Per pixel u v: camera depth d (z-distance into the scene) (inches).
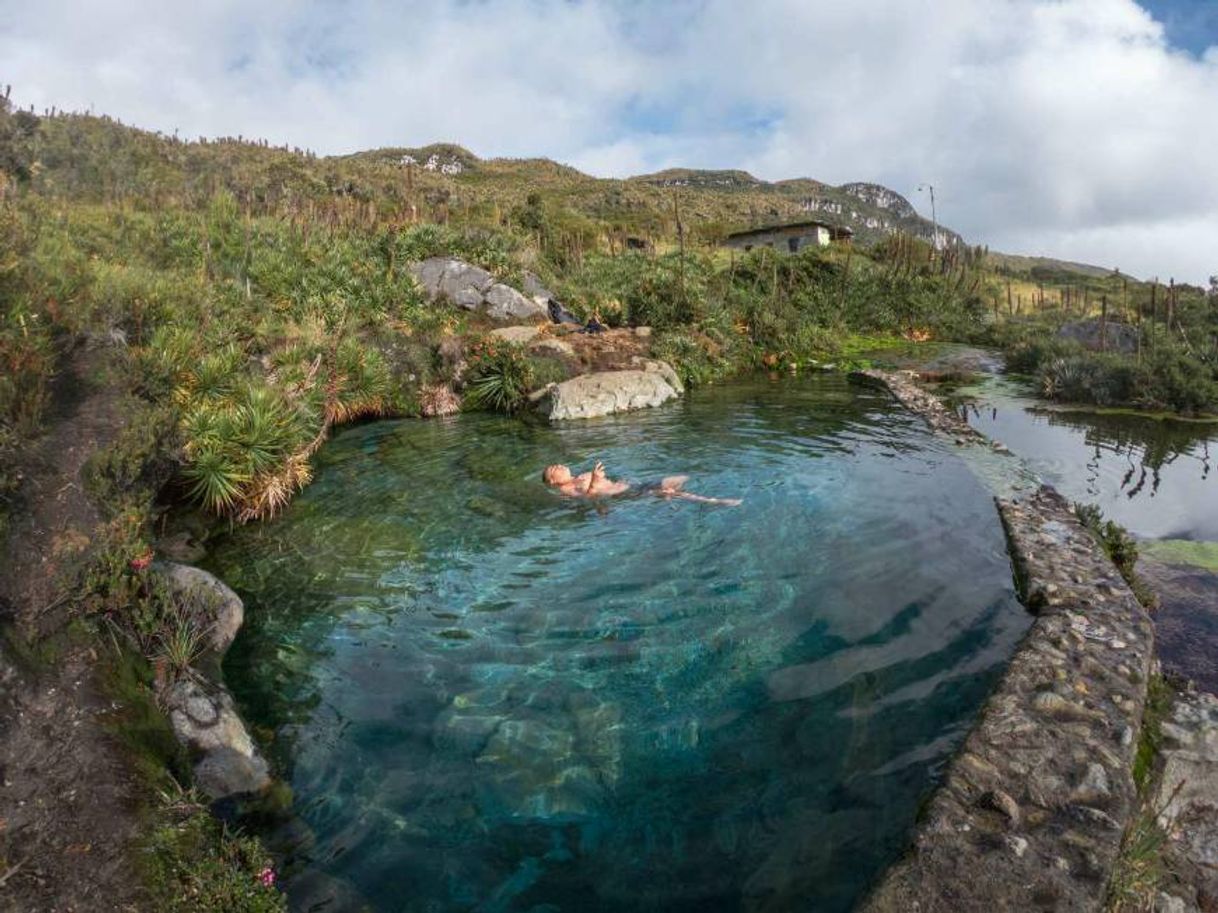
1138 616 256.8
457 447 586.2
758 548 338.6
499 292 986.7
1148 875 152.7
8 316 380.5
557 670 244.4
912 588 291.3
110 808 163.9
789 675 233.1
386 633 277.4
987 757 183.6
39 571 232.7
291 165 2279.8
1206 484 443.2
